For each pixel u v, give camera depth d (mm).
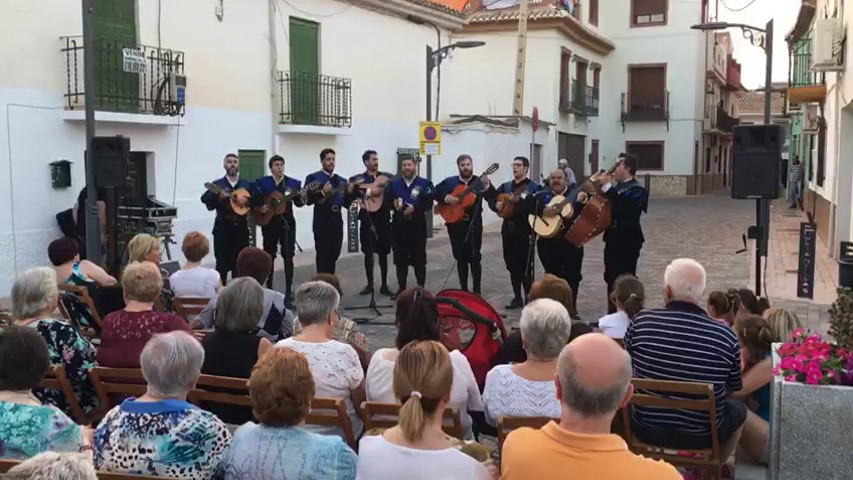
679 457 3982
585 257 14500
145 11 11867
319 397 3721
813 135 21094
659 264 13461
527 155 22969
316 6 15344
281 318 5324
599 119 33031
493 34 27047
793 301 10312
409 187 9719
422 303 3977
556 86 27016
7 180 10047
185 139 12695
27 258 10312
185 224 12734
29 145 10297
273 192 9602
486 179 9484
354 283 11688
